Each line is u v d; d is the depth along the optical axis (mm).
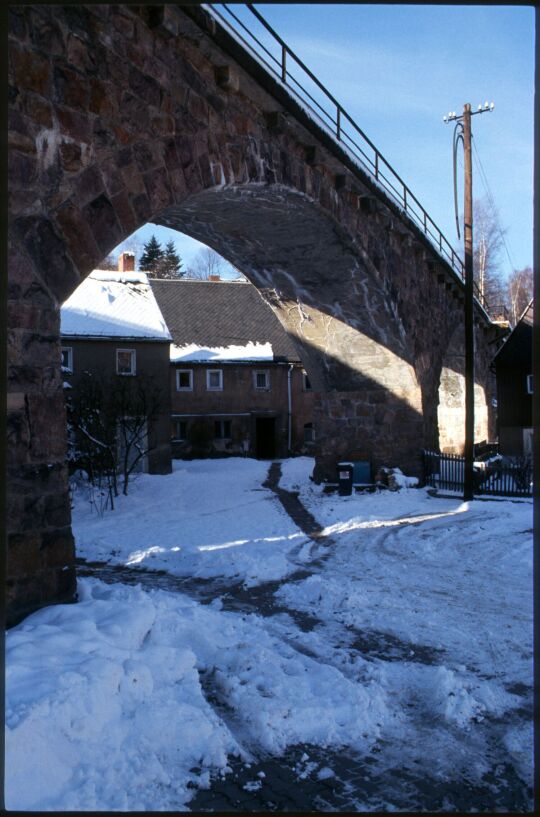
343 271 17875
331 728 5215
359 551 12500
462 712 5484
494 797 4309
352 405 22484
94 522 17969
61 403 6738
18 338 6371
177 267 78625
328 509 18000
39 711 4203
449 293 26375
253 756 4840
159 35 8602
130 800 4066
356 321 20344
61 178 7000
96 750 4379
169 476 27578
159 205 8602
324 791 4371
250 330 40719
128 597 7184
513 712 5578
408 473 21891
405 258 20344
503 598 9117
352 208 15961
